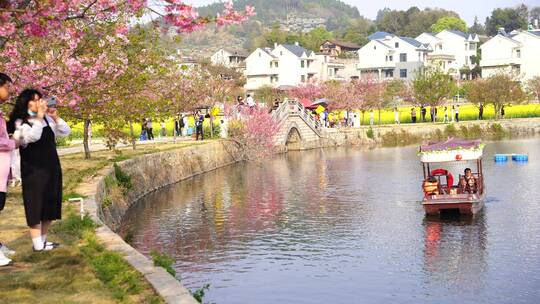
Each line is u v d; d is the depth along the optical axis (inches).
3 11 376.5
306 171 1776.6
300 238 935.7
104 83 871.1
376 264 790.5
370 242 906.7
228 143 2026.3
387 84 3983.8
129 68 969.5
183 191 1386.6
